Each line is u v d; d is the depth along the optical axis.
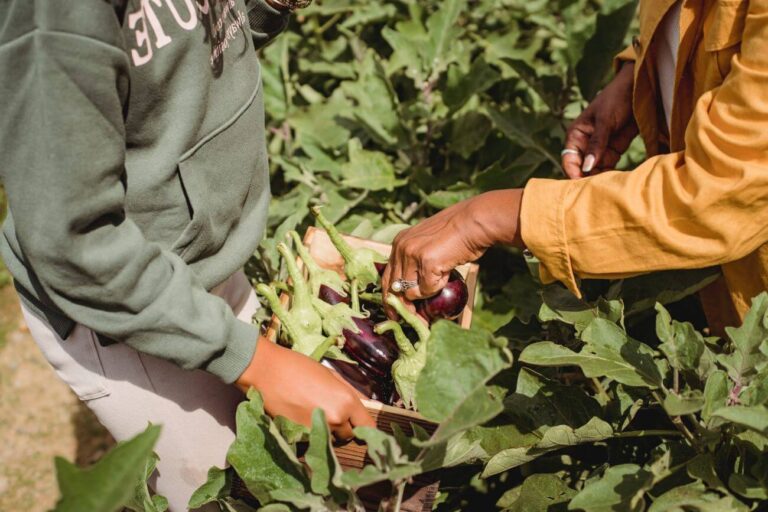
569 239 1.39
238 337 1.30
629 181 1.35
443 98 2.37
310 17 2.99
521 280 2.17
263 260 1.99
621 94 1.87
